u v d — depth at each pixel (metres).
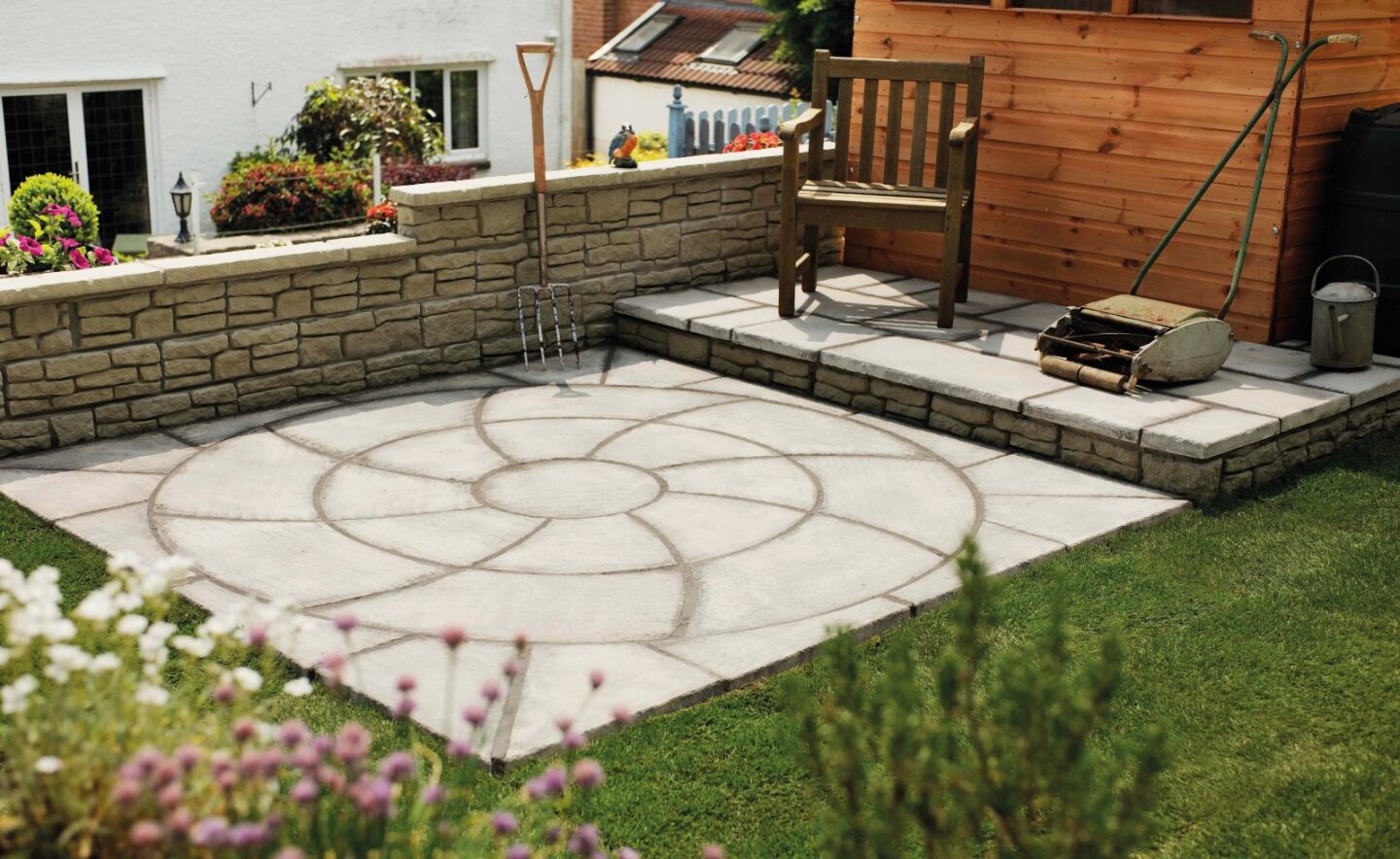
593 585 4.45
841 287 7.65
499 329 6.93
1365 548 4.77
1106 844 2.24
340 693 3.72
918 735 2.38
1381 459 5.72
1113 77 6.77
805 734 2.49
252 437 5.84
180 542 4.73
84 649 3.67
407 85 14.98
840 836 2.38
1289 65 6.11
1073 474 5.49
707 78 19.62
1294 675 3.88
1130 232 6.89
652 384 6.64
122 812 2.28
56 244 6.64
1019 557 4.65
